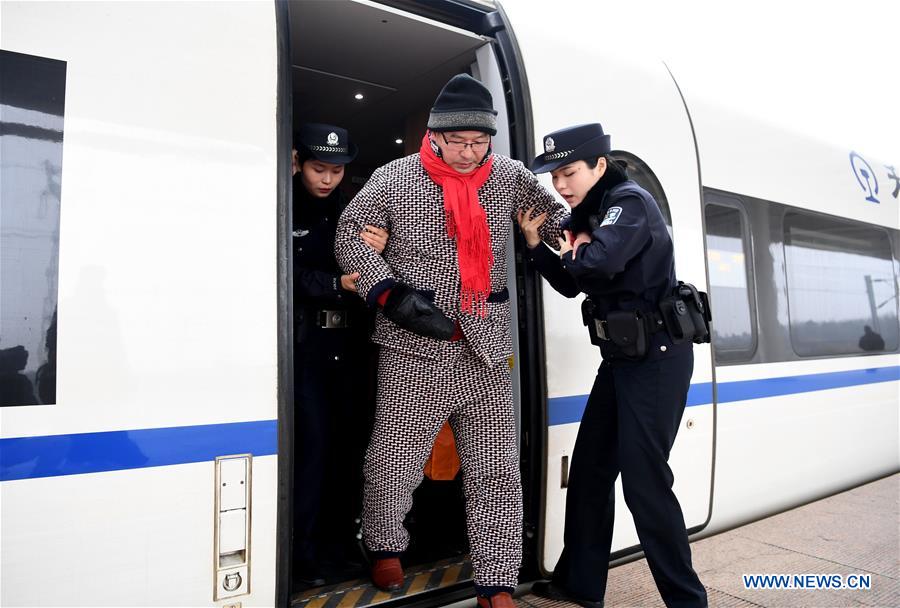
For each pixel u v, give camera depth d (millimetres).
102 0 1633
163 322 1615
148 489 1577
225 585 1668
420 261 2002
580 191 2066
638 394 2025
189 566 1624
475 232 1957
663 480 2027
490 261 1998
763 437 3236
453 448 2377
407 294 1879
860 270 4191
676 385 2012
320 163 2225
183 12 1736
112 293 1566
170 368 1614
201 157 1702
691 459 2824
